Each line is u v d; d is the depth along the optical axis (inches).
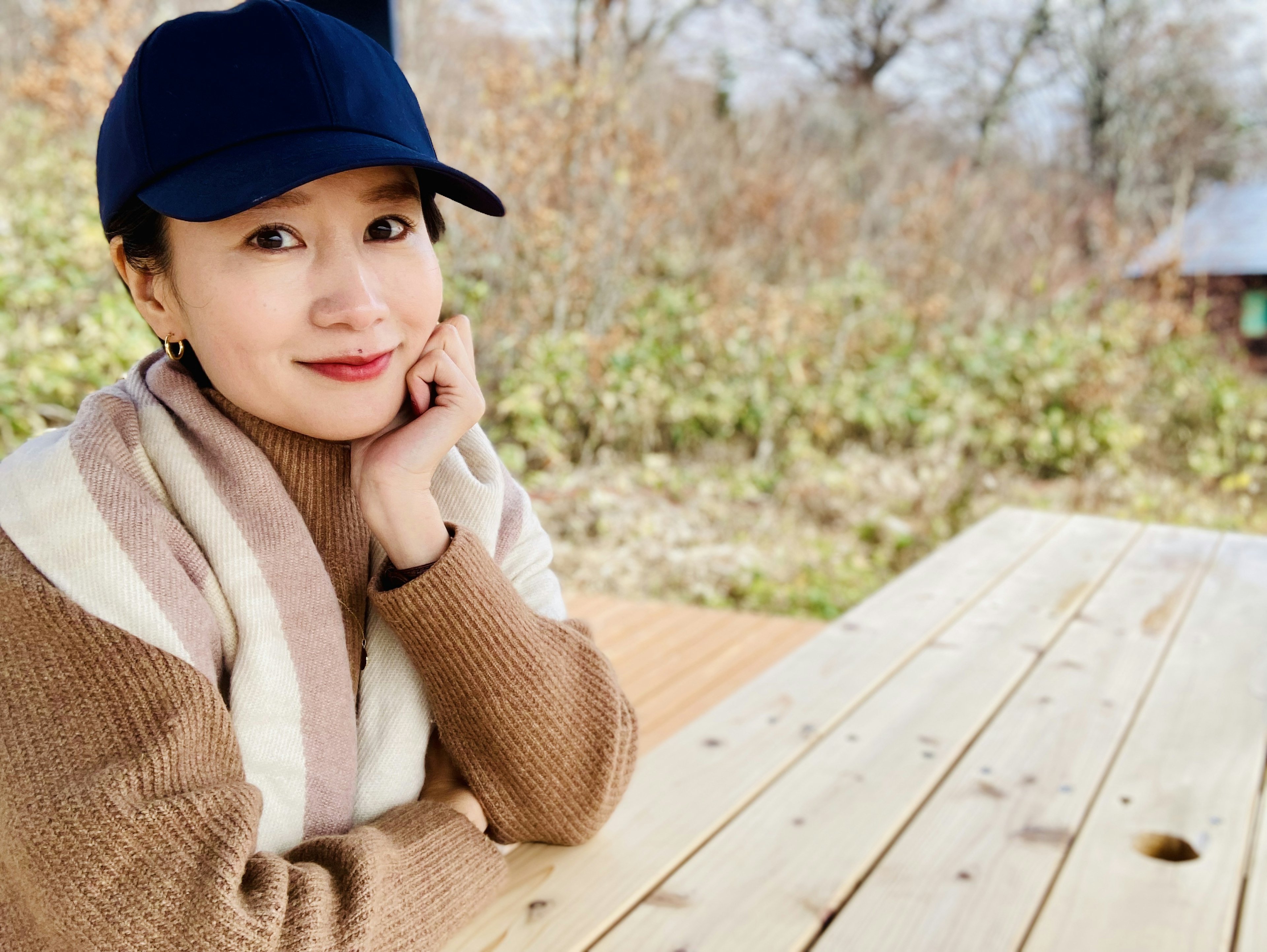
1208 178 829.8
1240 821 52.7
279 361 37.2
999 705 66.9
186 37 35.9
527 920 43.8
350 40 37.9
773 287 290.8
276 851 38.8
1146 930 43.8
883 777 56.9
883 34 728.3
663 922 44.1
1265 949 42.3
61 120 229.9
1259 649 77.6
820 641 78.5
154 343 192.7
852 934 43.3
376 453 41.5
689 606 145.3
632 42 443.8
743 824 51.7
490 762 44.5
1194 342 331.0
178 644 35.0
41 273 199.6
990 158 737.0
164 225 36.9
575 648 45.7
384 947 36.6
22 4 295.6
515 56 247.6
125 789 32.3
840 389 273.9
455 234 235.3
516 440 231.1
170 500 38.7
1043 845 50.2
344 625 43.1
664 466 237.9
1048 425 272.1
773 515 227.8
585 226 242.4
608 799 46.4
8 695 33.3
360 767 42.9
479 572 42.3
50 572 34.4
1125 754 60.0
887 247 364.8
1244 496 276.2
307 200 36.4
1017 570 98.9
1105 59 770.8
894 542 215.0
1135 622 83.6
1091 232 484.4
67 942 32.0
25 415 180.2
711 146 354.6
